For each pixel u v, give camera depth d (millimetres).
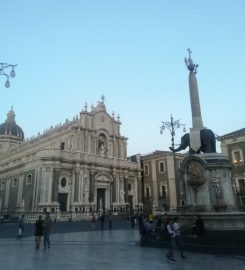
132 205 68812
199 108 24688
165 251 16594
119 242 21469
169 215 22203
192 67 25906
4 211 65750
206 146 22984
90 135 64312
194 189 21484
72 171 59500
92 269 11961
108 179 64938
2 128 101500
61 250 17953
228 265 12203
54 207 53406
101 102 69625
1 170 74812
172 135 34719
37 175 57344
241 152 49500
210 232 17875
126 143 72250
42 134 73375
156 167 71562
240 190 47406
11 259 14648
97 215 54062
